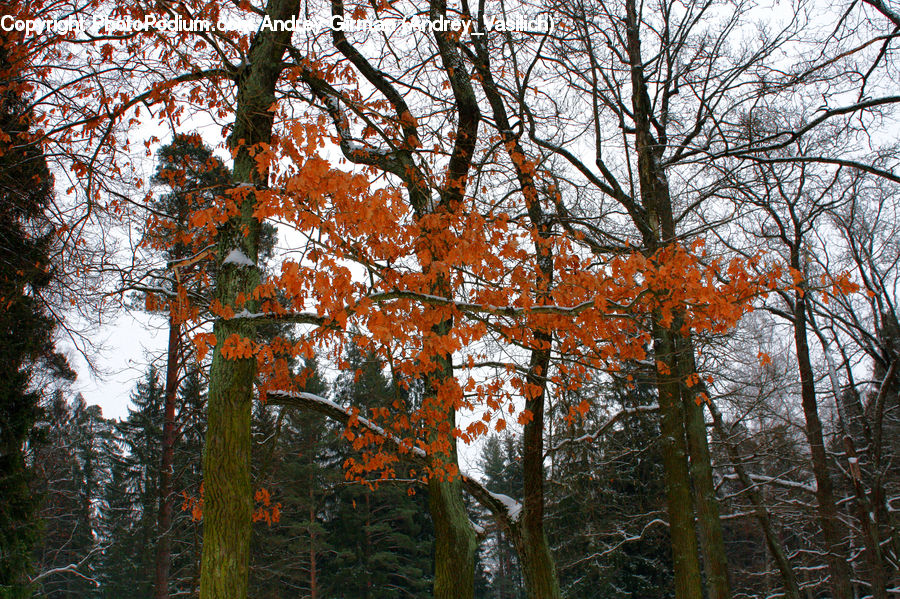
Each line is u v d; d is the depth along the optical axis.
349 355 19.03
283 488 18.06
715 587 10.09
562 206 9.32
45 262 10.10
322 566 26.61
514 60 9.27
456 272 6.43
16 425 11.45
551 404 8.79
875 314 16.45
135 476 19.50
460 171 8.42
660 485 16.66
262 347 5.98
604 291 5.54
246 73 6.99
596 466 11.79
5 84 7.79
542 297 6.20
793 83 10.73
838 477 17.66
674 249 5.70
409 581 27.27
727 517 12.67
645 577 20.92
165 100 7.04
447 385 6.49
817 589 22.19
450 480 7.34
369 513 26.02
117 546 24.73
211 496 5.50
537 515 8.84
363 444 7.37
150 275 7.15
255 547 18.45
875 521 13.95
